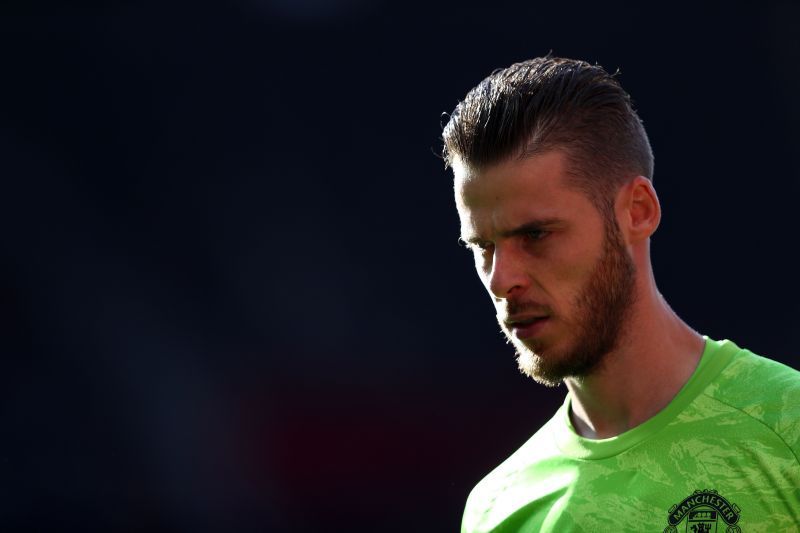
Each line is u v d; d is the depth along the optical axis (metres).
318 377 17.72
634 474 5.56
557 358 5.45
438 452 17.62
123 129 17.92
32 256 17.70
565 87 5.44
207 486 17.59
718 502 5.23
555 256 5.30
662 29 17.86
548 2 17.94
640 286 5.59
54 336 17.64
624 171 5.49
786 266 17.59
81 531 17.38
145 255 17.78
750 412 5.37
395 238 17.83
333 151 17.94
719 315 17.61
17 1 17.70
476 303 17.80
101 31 17.94
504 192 5.32
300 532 17.50
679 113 17.81
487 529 6.27
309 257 17.83
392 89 17.95
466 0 17.98
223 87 18.00
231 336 17.75
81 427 17.56
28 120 17.80
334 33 18.09
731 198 17.72
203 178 17.92
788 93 17.67
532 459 6.23
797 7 17.75
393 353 17.73
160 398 17.66
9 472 17.41
